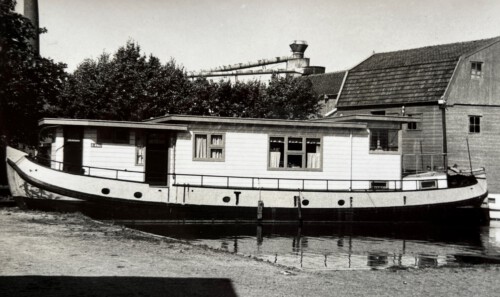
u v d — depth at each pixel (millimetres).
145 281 10398
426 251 20594
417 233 26031
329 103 51906
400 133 29719
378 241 22766
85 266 11508
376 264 17062
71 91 44938
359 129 28891
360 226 27312
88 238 15594
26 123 32469
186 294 9570
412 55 46312
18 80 30391
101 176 25328
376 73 45906
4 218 19547
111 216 24469
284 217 26891
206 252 14719
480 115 41469
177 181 26188
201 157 26609
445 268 14969
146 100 46188
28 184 23594
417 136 41875
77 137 25375
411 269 14648
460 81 41219
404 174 33594
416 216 28969
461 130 40938
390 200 28406
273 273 12156
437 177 30766
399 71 44469
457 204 29688
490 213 34562
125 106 45594
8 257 11977
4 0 29000
